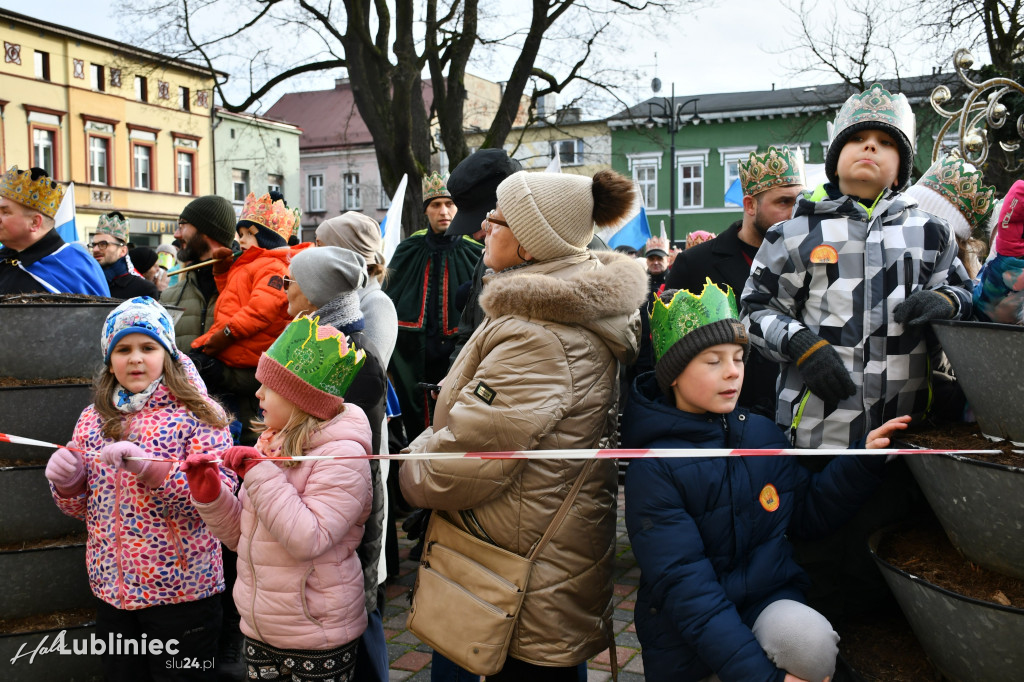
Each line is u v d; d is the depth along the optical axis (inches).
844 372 93.5
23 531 122.9
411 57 535.2
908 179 103.7
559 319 92.3
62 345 125.2
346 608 101.2
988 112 119.3
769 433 97.3
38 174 153.3
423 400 205.8
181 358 122.6
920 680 87.7
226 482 112.0
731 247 158.7
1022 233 83.8
